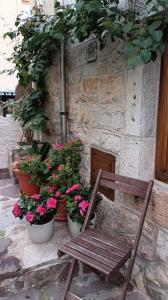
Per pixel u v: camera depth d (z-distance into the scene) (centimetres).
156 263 165
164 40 150
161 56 157
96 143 219
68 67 261
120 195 192
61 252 157
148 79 158
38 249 195
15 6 955
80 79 238
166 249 155
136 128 166
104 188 211
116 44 178
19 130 582
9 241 205
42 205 197
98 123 213
